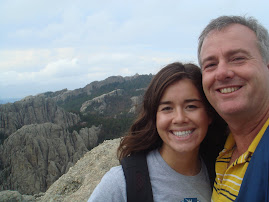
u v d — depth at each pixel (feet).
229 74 1.55
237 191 1.55
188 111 1.87
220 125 2.16
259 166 1.31
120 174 1.82
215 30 1.66
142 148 2.04
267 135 1.37
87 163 8.14
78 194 6.25
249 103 1.55
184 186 1.87
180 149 1.83
